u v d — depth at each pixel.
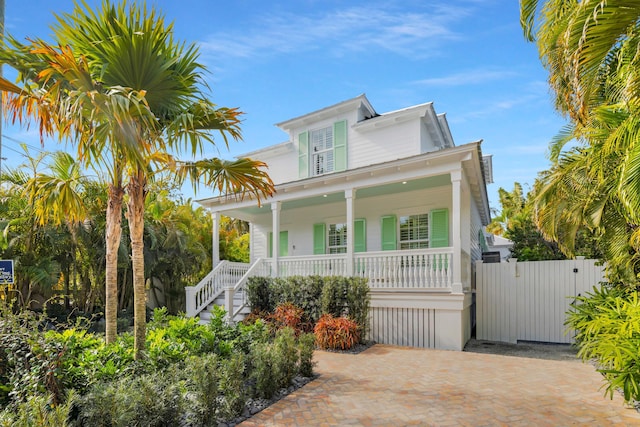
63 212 6.20
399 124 13.77
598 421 4.50
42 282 10.71
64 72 4.47
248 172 6.54
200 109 5.70
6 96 4.92
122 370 4.73
